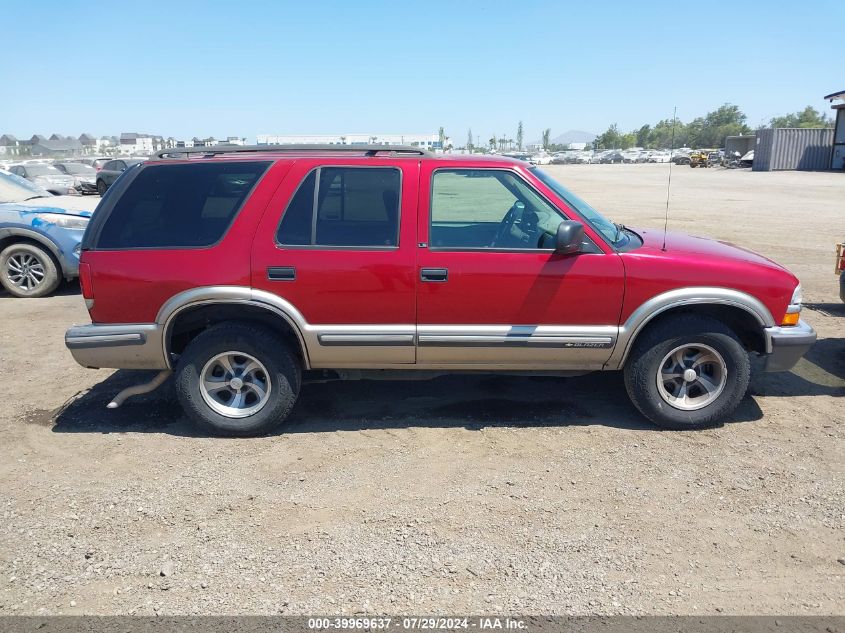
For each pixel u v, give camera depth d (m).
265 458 4.27
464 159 4.52
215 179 4.45
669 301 4.35
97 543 3.37
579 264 4.34
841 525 3.49
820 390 5.38
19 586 3.04
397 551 3.28
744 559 3.21
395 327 4.42
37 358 6.37
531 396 5.23
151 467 4.16
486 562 3.19
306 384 5.55
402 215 4.37
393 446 4.41
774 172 44.06
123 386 5.59
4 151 66.75
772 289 4.41
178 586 3.03
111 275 4.39
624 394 5.27
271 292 4.37
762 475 4.00
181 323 4.56
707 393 4.57
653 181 37.22
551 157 91.12
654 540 3.36
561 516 3.57
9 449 4.43
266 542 3.37
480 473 4.04
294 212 4.40
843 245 6.85
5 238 8.93
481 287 4.35
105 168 25.97
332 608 2.88
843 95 43.06
